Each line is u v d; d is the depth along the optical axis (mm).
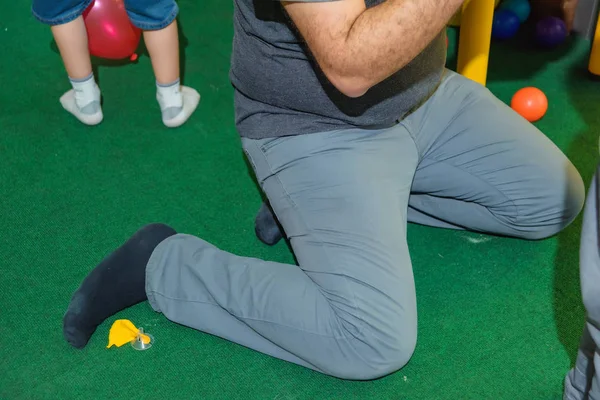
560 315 1557
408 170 1479
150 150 2033
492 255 1703
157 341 1531
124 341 1517
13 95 2238
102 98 2225
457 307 1586
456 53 2377
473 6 1962
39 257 1715
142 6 1896
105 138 2076
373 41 1135
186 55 2400
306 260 1382
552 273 1650
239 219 1817
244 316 1396
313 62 1306
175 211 1839
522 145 1584
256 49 1332
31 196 1883
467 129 1574
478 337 1521
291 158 1412
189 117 2146
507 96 2191
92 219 1815
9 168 1972
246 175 1947
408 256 1399
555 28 2338
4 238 1764
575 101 2168
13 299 1614
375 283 1325
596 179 974
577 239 1726
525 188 1592
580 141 2014
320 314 1339
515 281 1638
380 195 1385
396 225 1389
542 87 2230
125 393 1432
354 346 1325
